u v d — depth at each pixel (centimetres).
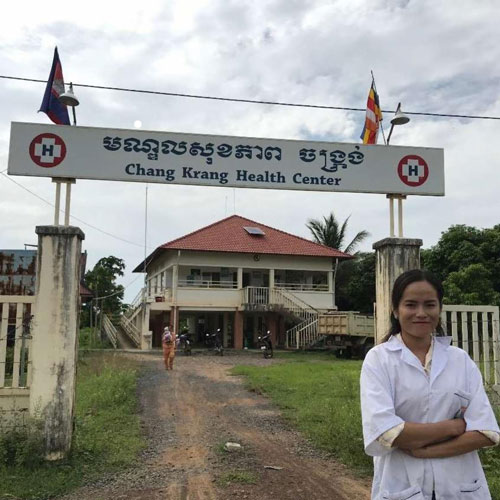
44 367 583
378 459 236
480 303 2261
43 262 598
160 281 3189
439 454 217
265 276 2986
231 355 2303
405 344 243
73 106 642
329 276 2902
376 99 730
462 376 233
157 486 526
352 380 1199
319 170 671
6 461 561
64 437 578
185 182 649
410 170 682
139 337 2655
